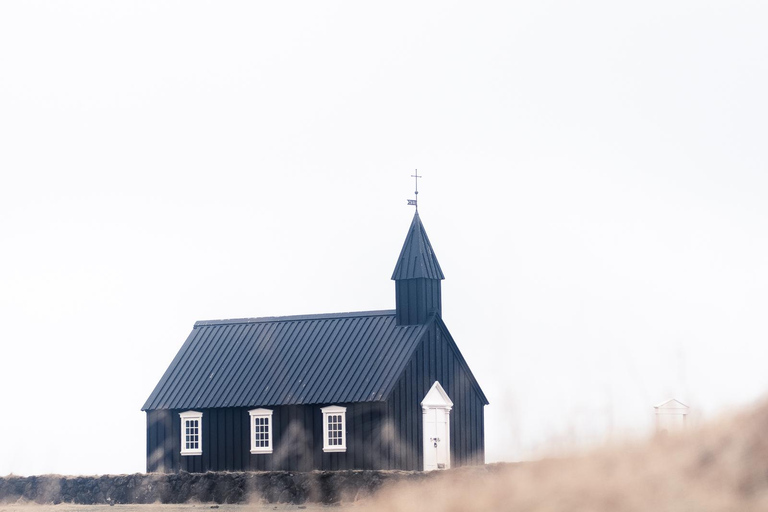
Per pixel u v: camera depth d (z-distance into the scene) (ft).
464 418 260.01
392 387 237.25
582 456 80.07
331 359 252.21
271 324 270.46
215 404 254.27
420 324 252.01
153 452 261.03
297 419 245.65
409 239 259.39
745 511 67.67
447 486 93.97
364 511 100.42
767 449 72.74
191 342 275.59
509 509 78.38
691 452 75.87
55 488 232.53
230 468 251.80
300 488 208.74
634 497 72.79
